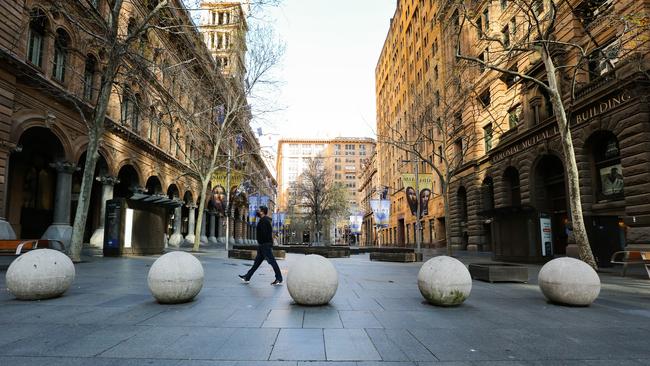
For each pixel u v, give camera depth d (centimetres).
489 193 3309
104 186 2655
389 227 7350
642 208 1653
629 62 1673
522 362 414
